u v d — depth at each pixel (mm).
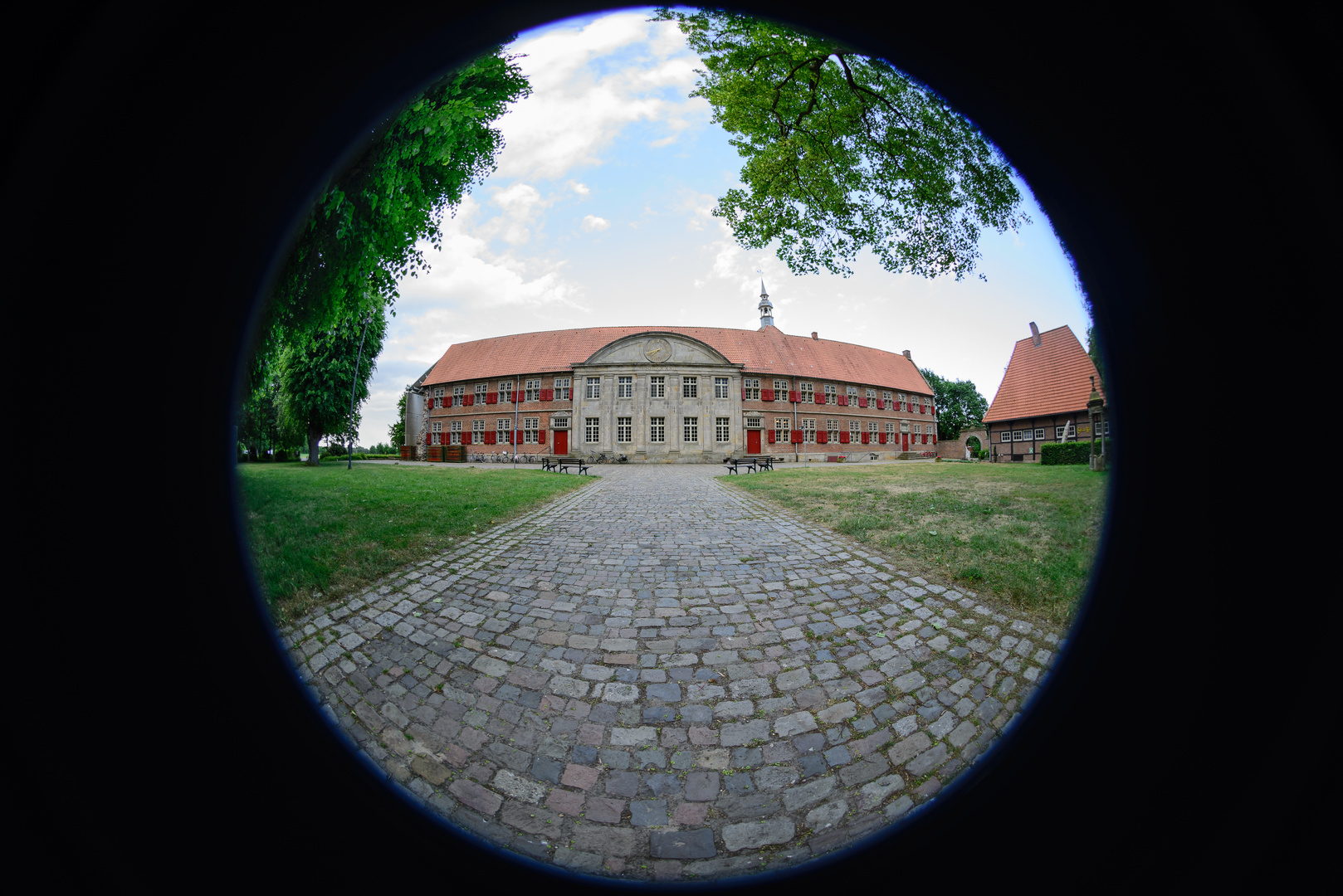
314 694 2135
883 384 40438
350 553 4418
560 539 5543
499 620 3135
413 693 2258
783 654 2666
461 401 36906
